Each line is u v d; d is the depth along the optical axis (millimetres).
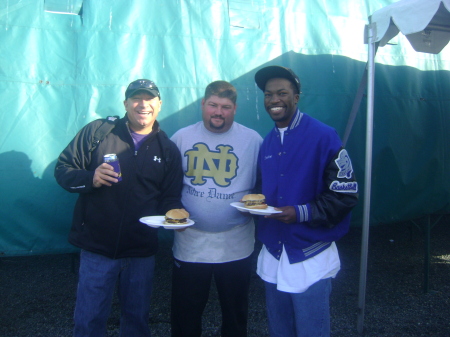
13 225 2926
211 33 3301
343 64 3674
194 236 2459
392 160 3869
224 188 2428
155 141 2396
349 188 2043
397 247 5336
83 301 2273
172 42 3211
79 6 3023
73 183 2193
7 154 2873
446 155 4109
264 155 2303
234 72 3354
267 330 3164
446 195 4117
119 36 3088
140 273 2416
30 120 2914
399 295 3867
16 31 2881
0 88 2842
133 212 2299
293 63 3525
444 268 4617
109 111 3059
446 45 3746
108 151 2314
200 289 2479
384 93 3846
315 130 2094
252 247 2605
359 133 3730
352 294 3881
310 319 2068
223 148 2469
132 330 2514
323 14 3629
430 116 4047
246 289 2549
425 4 2551
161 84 3197
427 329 3227
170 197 2471
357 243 5457
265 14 3461
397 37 3922
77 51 3006
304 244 2090
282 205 2158
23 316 3301
